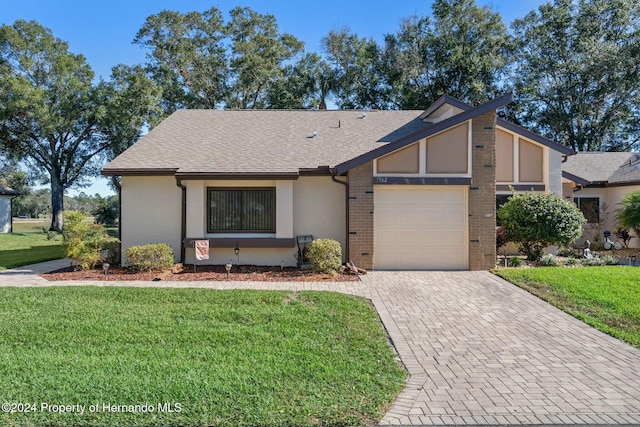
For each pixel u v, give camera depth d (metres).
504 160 14.16
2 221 30.72
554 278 9.36
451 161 11.29
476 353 5.37
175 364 4.72
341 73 33.38
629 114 31.08
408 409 3.89
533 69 31.88
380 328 6.34
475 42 31.52
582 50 30.02
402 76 31.67
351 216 11.20
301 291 8.33
